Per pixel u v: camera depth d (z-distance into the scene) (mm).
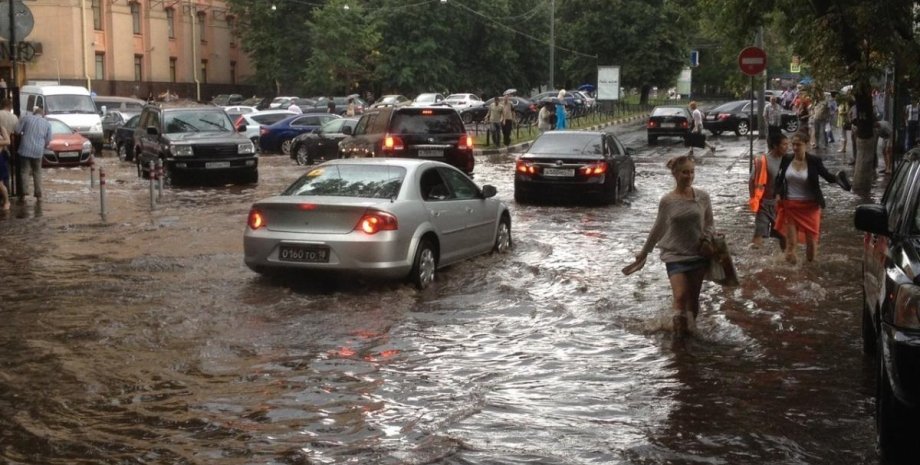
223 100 62406
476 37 74312
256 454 5633
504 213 13219
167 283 10766
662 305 9859
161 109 24344
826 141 33812
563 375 7363
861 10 18219
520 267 11953
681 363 7723
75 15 53906
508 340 8438
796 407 6574
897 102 22234
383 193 10578
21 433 6016
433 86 69812
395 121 20500
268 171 28094
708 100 93000
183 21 64250
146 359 7746
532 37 76875
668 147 39031
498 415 6379
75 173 27188
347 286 10461
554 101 50719
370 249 9938
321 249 10000
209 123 24297
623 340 8461
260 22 66312
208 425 6164
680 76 78250
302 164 30688
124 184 23656
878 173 24547
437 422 6207
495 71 75562
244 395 6809
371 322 9023
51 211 17766
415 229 10438
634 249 13648
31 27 20438
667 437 5957
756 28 22234
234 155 23422
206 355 7859
